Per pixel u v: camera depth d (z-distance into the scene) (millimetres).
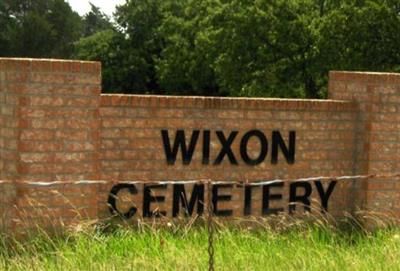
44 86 10602
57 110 10695
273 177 12742
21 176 10516
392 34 34906
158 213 11852
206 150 12211
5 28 88500
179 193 12008
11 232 10438
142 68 70875
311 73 38594
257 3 40875
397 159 13328
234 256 9539
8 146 10625
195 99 12070
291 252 9977
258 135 12602
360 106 13273
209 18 48344
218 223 11547
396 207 13367
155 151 11859
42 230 10266
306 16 40469
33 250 9750
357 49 35656
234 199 12422
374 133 13148
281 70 40750
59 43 89000
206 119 12195
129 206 11680
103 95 11477
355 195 13328
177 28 61688
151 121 11820
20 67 10484
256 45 40969
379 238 11656
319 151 13086
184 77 60938
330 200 13195
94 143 10977
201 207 12180
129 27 72125
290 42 40312
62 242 10016
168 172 11961
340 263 9633
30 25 85875
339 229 12875
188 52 60188
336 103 13164
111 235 10789
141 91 71312
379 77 13109
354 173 13320
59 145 10734
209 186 9328
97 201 11109
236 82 42312
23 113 10492
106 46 72000
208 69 56719
